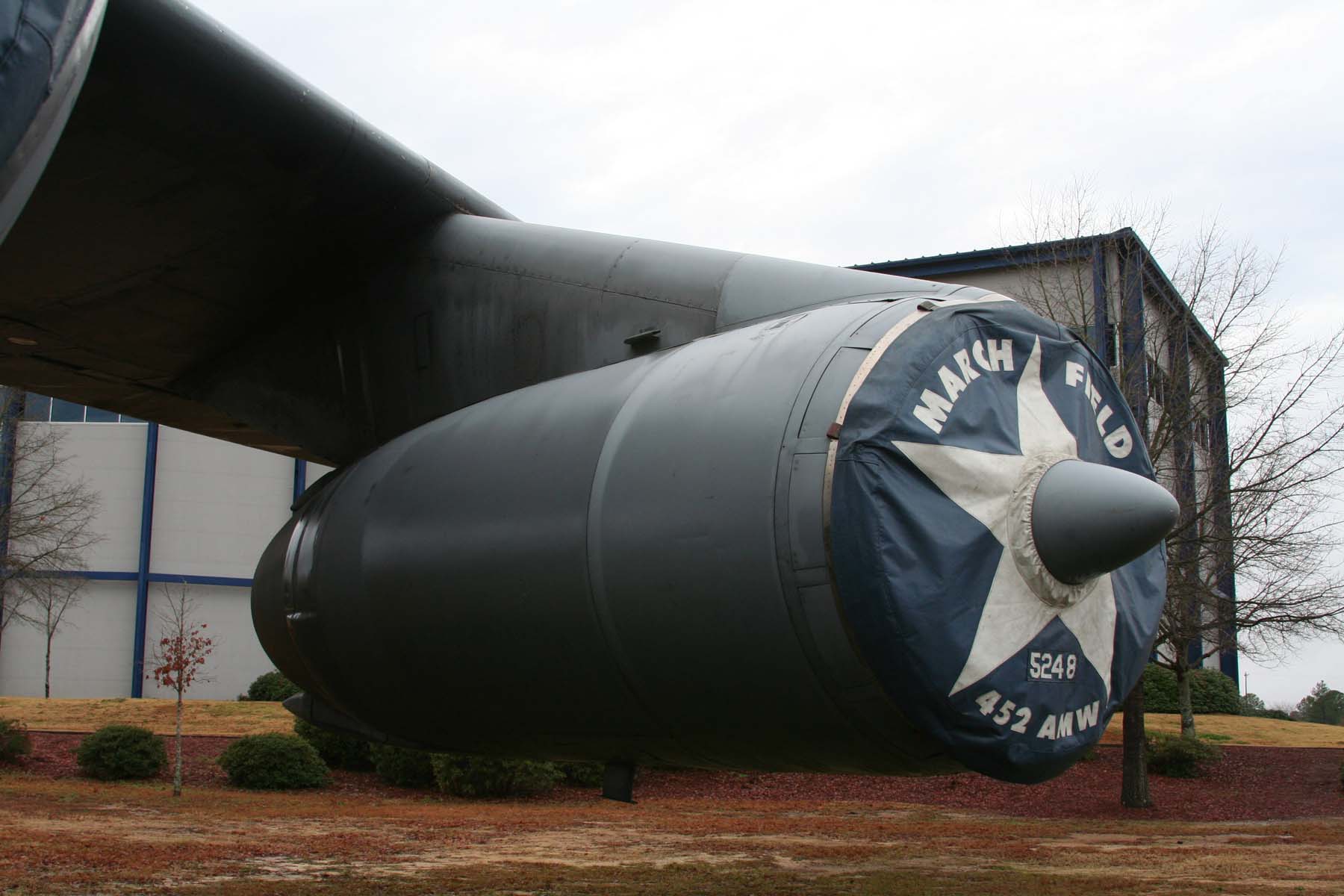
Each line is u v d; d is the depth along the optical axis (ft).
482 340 13.75
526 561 11.14
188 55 11.15
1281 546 58.13
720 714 10.10
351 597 13.02
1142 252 65.46
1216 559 59.82
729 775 71.46
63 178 12.29
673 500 10.10
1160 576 11.71
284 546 15.39
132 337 16.35
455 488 12.27
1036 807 59.41
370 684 13.15
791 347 10.30
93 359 17.11
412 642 12.27
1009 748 9.59
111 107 11.39
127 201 12.87
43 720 76.38
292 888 26.96
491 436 12.44
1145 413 60.29
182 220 13.42
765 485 9.50
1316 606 57.77
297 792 60.03
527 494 11.42
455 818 50.06
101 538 112.47
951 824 52.26
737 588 9.52
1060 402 10.78
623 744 11.39
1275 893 28.58
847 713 9.41
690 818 53.67
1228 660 102.89
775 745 10.14
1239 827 50.90
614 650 10.43
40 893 25.63
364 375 15.23
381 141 13.29
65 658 114.42
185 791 57.47
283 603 14.64
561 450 11.41
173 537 116.78
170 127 11.85
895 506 9.23
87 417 117.39
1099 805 59.82
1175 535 58.39
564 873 31.68
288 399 16.40
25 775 59.41
